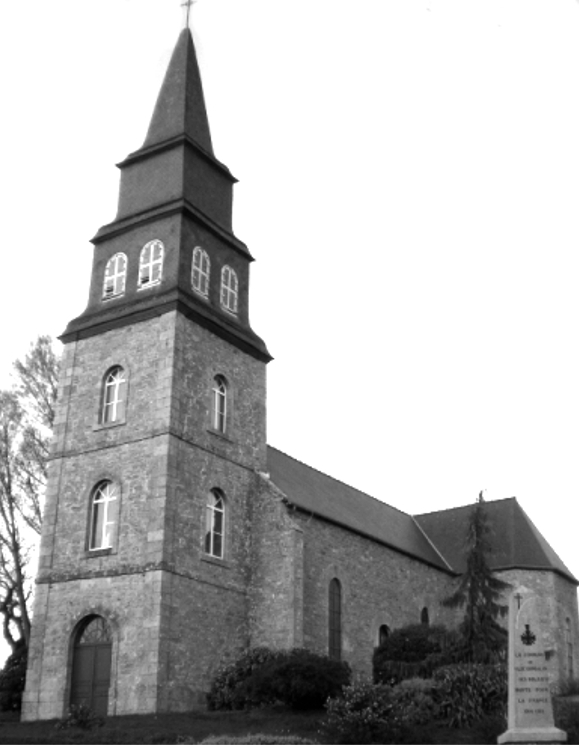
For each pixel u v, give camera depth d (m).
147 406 29.19
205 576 28.50
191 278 31.39
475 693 24.31
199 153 33.91
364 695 23.03
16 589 35.62
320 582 32.03
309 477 37.91
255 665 27.45
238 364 32.62
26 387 37.22
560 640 40.97
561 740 18.06
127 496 28.42
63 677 27.30
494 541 43.56
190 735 22.31
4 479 36.00
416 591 39.06
